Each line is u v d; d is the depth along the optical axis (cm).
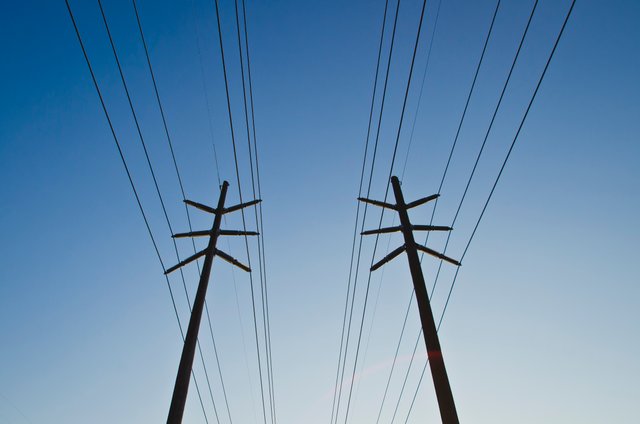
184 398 711
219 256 989
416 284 847
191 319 820
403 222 1016
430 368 728
